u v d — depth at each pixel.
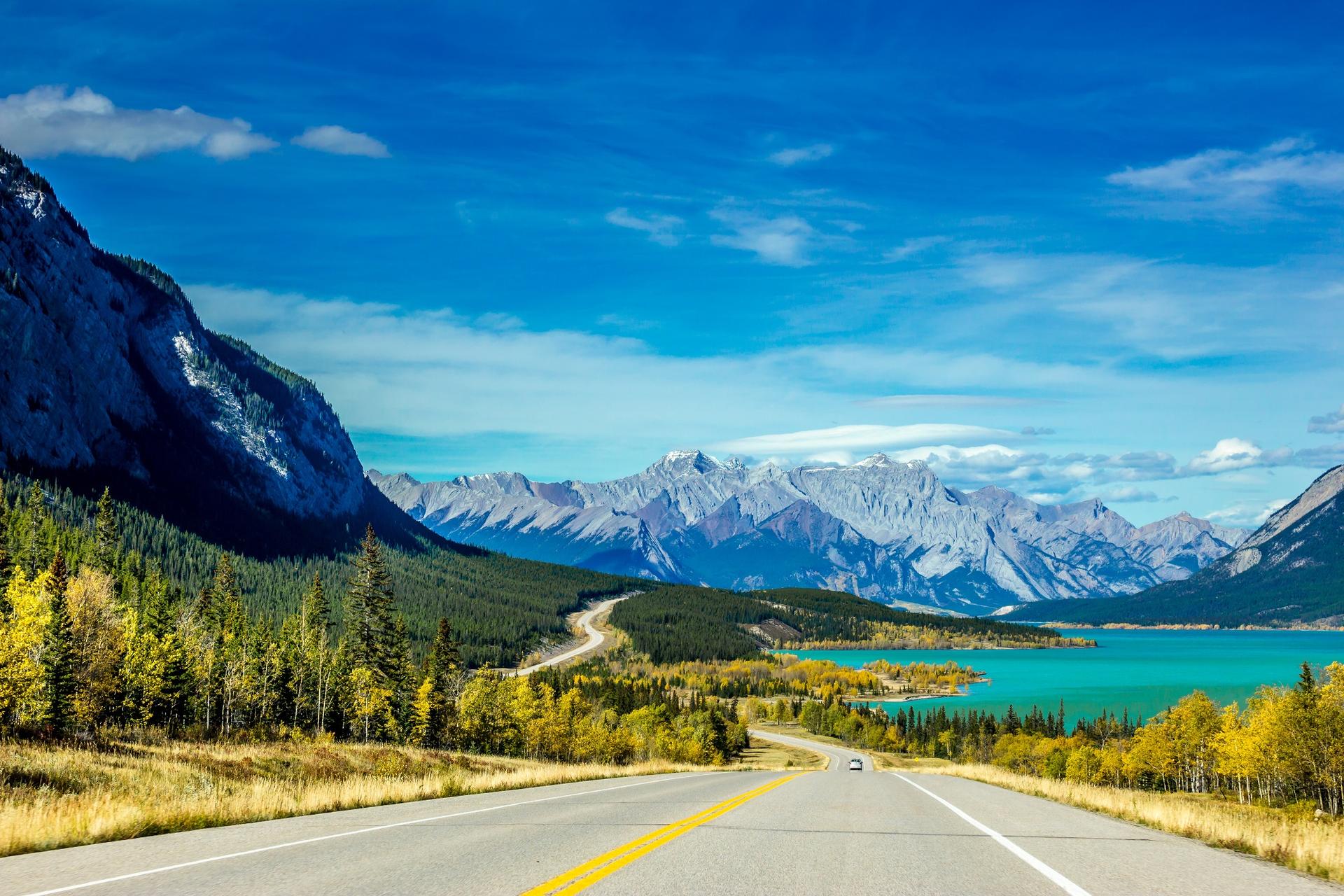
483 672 93.88
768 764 129.62
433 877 9.38
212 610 119.56
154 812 13.75
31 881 8.91
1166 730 111.12
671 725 134.88
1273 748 81.12
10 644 59.25
